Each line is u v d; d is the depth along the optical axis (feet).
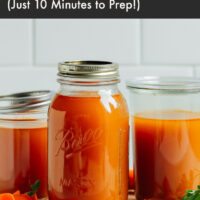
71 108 2.50
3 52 4.72
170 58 4.93
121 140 2.61
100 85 2.49
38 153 3.06
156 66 4.93
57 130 2.56
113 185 2.57
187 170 2.74
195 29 4.90
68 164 2.52
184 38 4.91
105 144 2.50
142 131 2.81
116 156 2.57
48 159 2.70
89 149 2.48
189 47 4.92
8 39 4.72
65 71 2.51
